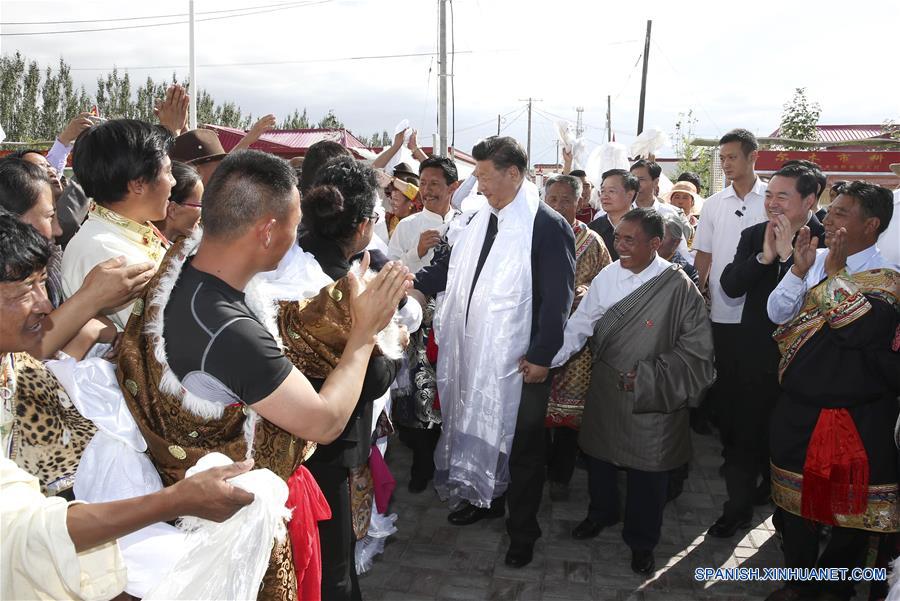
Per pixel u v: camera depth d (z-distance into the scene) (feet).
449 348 10.15
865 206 8.36
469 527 11.39
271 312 5.46
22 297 4.00
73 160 6.35
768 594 9.53
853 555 8.92
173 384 4.69
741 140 12.92
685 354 9.48
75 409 5.02
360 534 8.04
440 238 12.25
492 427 9.59
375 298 5.20
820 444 8.48
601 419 9.97
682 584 9.77
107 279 5.11
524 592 9.53
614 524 11.37
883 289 8.26
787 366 8.76
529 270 9.48
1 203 6.58
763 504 12.26
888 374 8.13
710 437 16.03
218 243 4.73
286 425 4.70
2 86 106.01
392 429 8.80
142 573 4.76
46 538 3.61
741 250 11.13
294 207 4.80
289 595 5.38
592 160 20.20
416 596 9.39
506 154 9.27
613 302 9.77
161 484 5.16
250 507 4.50
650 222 9.44
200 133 10.47
